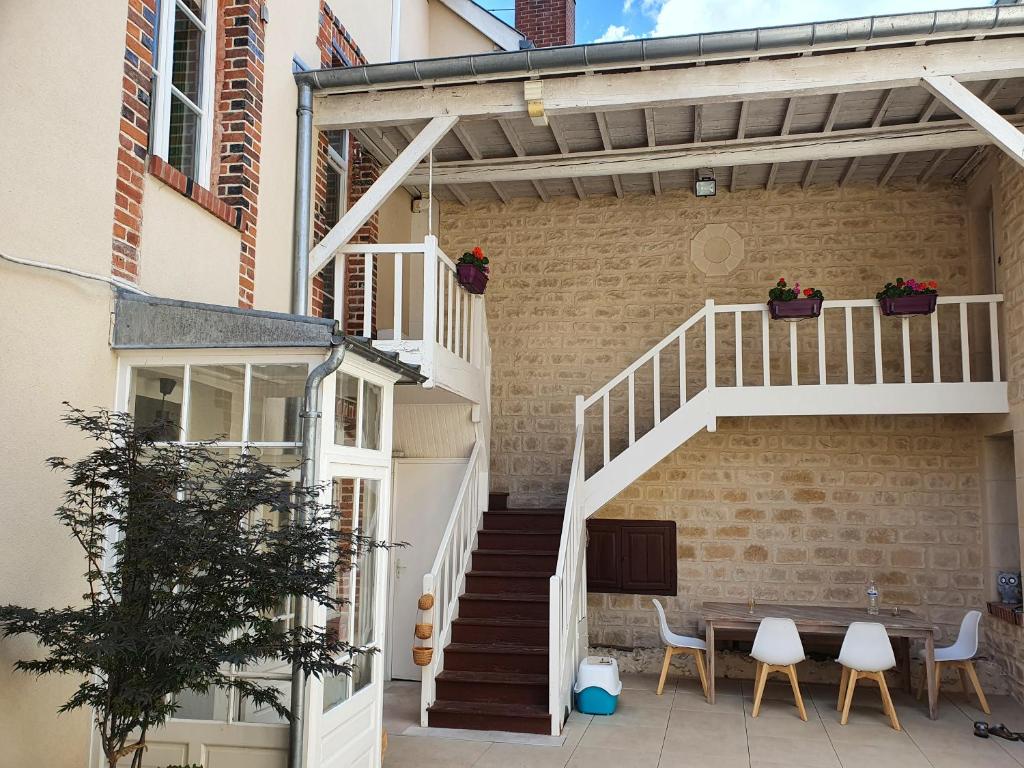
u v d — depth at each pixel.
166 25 4.83
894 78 5.39
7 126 3.41
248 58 5.32
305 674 3.20
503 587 6.88
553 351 8.66
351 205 7.36
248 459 3.30
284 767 3.64
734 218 8.44
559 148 7.19
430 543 7.64
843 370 8.07
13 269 3.43
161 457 3.21
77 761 3.67
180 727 3.74
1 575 3.33
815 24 5.23
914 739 5.91
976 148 7.31
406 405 7.49
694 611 8.05
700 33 5.35
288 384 3.85
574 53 5.53
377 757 4.45
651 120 6.61
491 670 6.31
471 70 5.71
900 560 7.77
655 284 8.54
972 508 7.71
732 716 6.47
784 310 6.97
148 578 3.02
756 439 8.14
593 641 8.17
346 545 3.79
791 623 6.47
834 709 6.73
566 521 6.38
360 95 6.08
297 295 5.83
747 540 8.05
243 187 5.23
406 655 7.61
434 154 7.39
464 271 6.96
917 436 7.88
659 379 7.81
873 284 8.09
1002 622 7.19
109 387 3.96
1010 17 5.09
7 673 3.30
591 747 5.59
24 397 3.47
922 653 7.51
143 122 4.32
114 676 2.96
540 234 8.80
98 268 3.94
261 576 2.94
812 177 8.11
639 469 7.09
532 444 8.59
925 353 7.93
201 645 2.87
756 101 6.29
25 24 3.51
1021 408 6.54
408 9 8.68
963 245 7.96
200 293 4.78
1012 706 6.82
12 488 3.39
